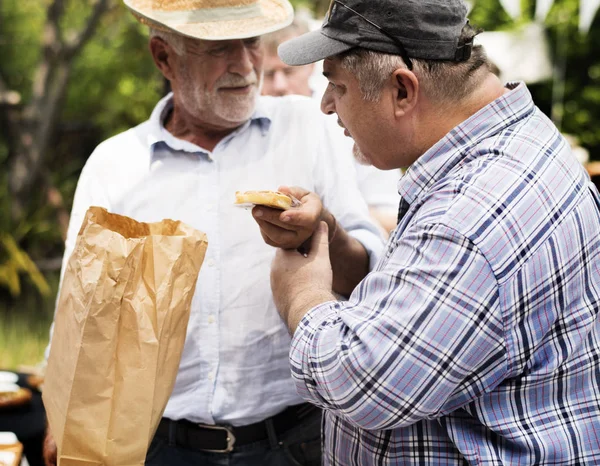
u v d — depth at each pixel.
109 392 1.45
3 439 1.87
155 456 1.89
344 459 1.49
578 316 1.32
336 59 1.40
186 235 1.54
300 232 1.56
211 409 1.86
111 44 7.01
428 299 1.25
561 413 1.33
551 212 1.29
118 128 7.01
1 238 6.00
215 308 1.87
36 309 5.72
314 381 1.36
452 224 1.25
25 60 6.98
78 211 1.97
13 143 6.25
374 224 1.93
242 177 1.92
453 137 1.36
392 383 1.27
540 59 5.30
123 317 1.46
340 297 1.92
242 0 1.88
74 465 1.47
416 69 1.34
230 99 1.86
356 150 1.51
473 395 1.29
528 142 1.32
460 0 1.39
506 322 1.25
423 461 1.36
